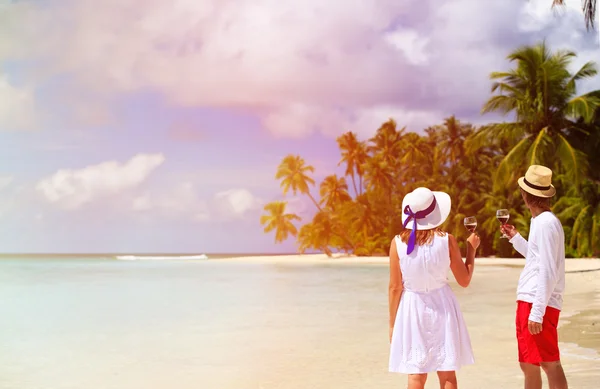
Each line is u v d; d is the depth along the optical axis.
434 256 3.97
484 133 34.81
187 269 40.44
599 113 32.12
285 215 72.50
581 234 32.53
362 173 63.66
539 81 32.31
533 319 4.05
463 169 48.91
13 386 6.01
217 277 28.14
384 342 8.29
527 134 33.47
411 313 3.97
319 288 19.56
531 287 4.20
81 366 6.95
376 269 36.31
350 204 56.44
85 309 13.55
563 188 34.97
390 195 56.59
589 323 8.97
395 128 58.59
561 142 31.73
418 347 3.92
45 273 36.06
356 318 11.07
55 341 8.82
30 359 7.40
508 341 7.86
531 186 4.34
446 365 3.88
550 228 4.11
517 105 32.97
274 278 26.59
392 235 54.88
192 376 6.34
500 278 20.91
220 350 7.82
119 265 53.84
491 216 42.03
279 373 6.36
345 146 63.81
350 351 7.60
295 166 71.94
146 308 13.58
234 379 6.15
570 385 5.30
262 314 11.84
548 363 4.12
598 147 32.72
